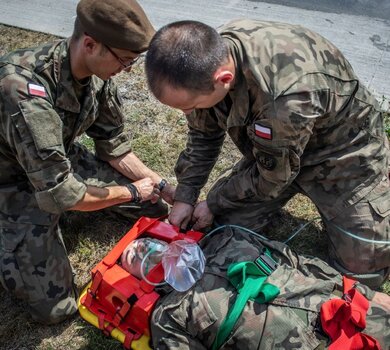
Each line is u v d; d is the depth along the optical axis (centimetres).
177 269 212
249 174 234
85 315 234
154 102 353
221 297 204
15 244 234
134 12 192
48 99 209
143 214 279
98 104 251
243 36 201
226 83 183
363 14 424
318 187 246
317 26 410
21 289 233
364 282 245
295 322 196
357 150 235
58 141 209
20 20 432
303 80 195
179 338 204
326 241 276
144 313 211
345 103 218
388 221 241
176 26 179
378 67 370
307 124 199
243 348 199
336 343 192
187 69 172
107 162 281
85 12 191
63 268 240
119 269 224
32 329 243
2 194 238
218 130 245
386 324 199
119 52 198
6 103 201
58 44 215
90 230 281
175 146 323
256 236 235
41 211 238
